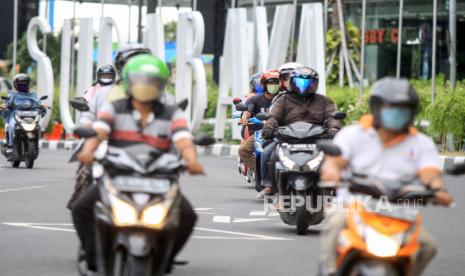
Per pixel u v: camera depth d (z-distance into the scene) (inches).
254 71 2810.0
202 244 986.1
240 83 2532.0
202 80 2532.0
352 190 572.4
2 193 1455.5
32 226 1095.0
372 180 569.6
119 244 598.5
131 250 587.2
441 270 859.4
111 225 601.6
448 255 945.5
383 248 545.0
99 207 615.8
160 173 631.2
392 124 560.1
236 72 2549.2
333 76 3358.8
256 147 1347.2
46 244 965.8
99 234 617.6
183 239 678.5
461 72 3464.6
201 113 2536.9
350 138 581.6
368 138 580.4
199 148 2751.0
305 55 2502.5
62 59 2893.7
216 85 3836.1
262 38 2578.7
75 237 1015.6
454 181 1833.2
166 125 651.5
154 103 655.8
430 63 3472.0
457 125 2342.5
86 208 701.3
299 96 1098.7
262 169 1165.1
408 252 548.4
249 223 1159.6
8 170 1908.2
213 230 1090.1
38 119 1956.2
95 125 646.5
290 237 1047.6
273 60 2501.2
